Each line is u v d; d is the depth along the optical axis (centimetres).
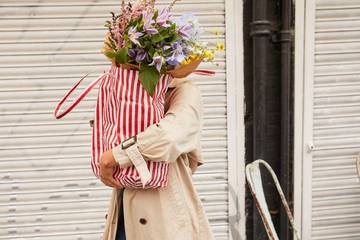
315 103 272
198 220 169
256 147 271
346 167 281
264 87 265
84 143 261
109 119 156
